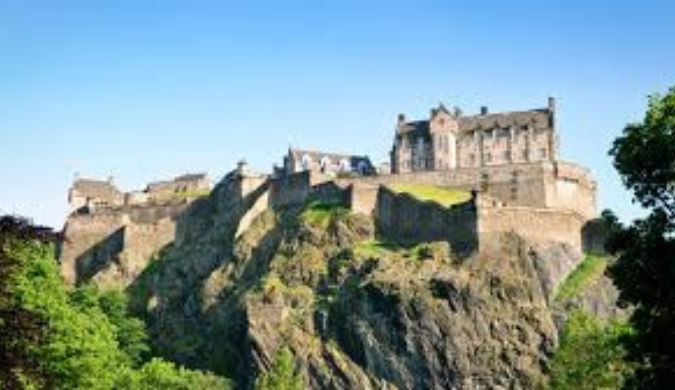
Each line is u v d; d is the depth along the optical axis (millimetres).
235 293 184250
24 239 47875
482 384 155500
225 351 174500
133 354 171000
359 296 164625
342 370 160250
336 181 190875
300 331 166750
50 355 72125
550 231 172375
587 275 167875
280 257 182125
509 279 163500
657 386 52375
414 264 167625
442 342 158000
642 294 54406
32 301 75938
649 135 55719
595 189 193625
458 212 172250
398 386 157500
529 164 184375
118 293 178250
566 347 94375
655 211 56125
